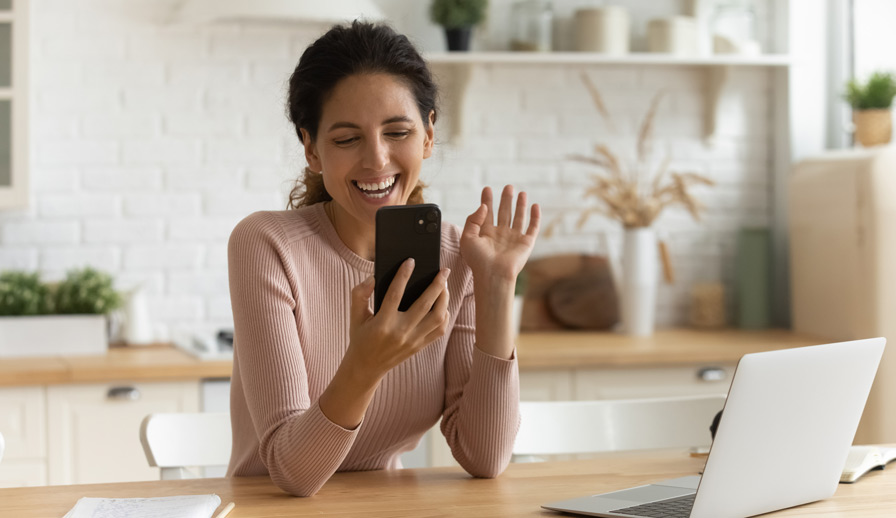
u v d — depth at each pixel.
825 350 1.31
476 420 1.60
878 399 3.42
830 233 3.63
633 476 1.65
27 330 3.22
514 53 3.73
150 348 3.43
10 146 3.28
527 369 3.27
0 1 3.26
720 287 3.98
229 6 3.18
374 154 1.52
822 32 3.97
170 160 3.66
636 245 3.73
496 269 1.59
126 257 3.64
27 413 2.93
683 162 4.04
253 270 1.56
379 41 1.54
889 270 3.45
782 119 4.01
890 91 3.68
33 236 3.57
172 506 1.32
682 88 4.03
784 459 1.32
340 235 1.68
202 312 3.70
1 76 3.27
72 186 3.60
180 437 1.94
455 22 3.67
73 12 3.57
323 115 1.54
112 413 2.99
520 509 1.39
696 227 4.05
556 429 2.07
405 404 1.67
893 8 3.93
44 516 1.35
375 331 1.31
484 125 3.89
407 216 1.34
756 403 1.24
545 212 3.95
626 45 3.82
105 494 1.48
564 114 3.95
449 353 1.73
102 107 3.61
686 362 3.36
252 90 3.71
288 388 1.50
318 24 3.72
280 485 1.46
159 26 3.63
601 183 3.79
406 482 1.58
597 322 3.88
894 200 3.44
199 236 3.69
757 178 4.08
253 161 3.71
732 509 1.29
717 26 3.88
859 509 1.39
